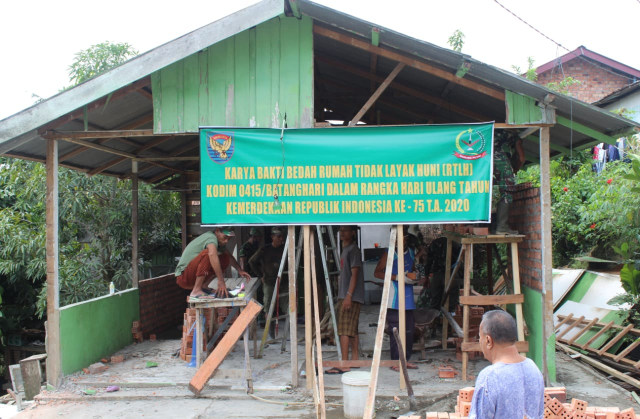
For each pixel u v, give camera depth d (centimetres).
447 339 710
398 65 558
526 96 543
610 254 938
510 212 693
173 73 579
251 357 675
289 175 553
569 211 1017
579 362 672
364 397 489
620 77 1742
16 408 594
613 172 925
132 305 796
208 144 560
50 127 589
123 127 677
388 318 618
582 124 558
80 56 1045
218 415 501
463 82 556
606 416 418
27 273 1002
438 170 541
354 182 548
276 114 567
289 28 569
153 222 1114
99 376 612
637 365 620
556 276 962
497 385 267
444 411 489
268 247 807
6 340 1157
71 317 622
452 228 751
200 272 603
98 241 1042
